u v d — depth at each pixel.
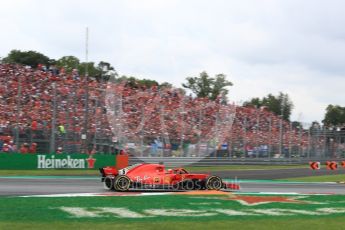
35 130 26.78
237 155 36.31
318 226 9.13
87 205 11.59
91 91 32.62
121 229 8.22
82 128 29.50
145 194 14.73
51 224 8.59
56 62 56.69
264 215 10.75
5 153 25.22
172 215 10.35
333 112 75.00
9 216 9.48
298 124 42.91
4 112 28.56
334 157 43.94
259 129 38.94
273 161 38.94
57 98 31.06
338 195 16.11
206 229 8.46
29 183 17.92
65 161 26.66
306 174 30.05
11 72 32.12
